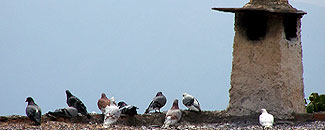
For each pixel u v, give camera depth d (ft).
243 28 71.26
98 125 63.26
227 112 71.51
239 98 71.05
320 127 60.90
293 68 70.59
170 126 63.98
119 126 62.69
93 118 67.87
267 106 68.95
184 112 71.67
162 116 71.00
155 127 65.21
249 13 70.64
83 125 62.18
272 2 69.62
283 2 70.33
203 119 71.51
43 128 58.39
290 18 70.49
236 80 71.56
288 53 69.87
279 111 68.23
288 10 68.33
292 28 70.95
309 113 67.82
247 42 70.95
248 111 70.08
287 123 66.18
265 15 69.62
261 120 62.18
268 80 69.21
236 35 71.87
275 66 68.80
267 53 69.46
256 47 70.18
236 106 71.05
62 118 65.57
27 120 64.28
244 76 70.95
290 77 69.97
